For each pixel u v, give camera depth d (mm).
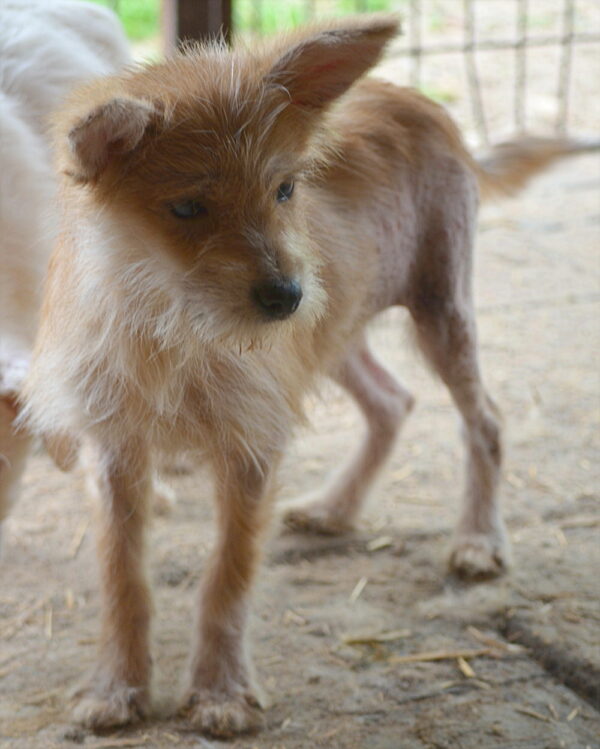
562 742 1021
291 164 946
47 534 1204
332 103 966
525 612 1120
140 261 945
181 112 925
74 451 1068
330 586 1152
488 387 1392
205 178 922
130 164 928
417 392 1399
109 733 1026
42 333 1040
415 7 2324
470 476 1183
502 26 2613
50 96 1274
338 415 1369
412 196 1132
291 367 1040
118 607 1043
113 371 999
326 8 2520
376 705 1049
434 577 1163
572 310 1526
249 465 1036
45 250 1184
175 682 1068
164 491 1226
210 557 1057
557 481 1265
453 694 1058
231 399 1012
